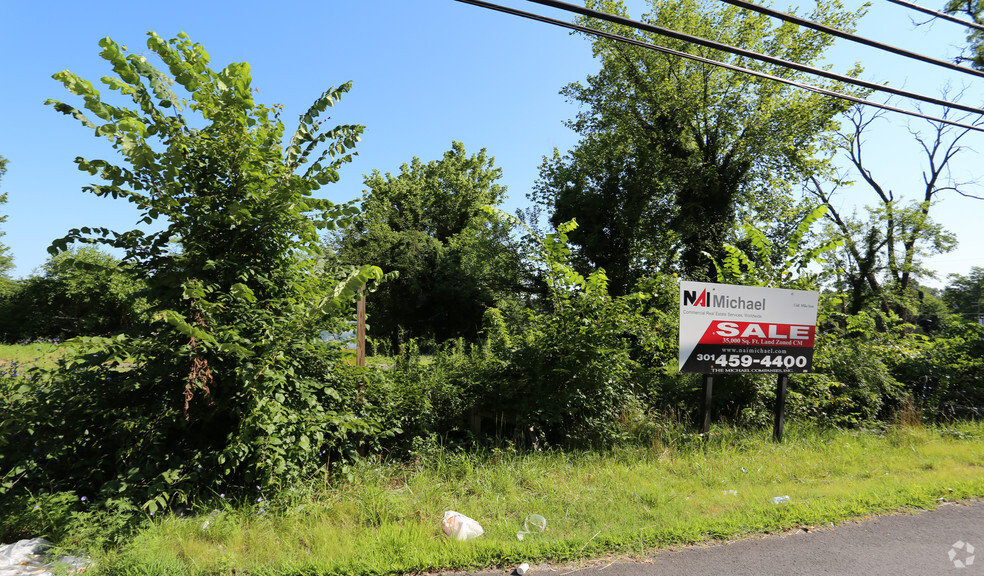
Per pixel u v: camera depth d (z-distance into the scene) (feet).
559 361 24.76
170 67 16.76
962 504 17.31
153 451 16.20
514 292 96.27
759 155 77.97
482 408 24.04
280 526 14.64
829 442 25.84
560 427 24.45
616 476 19.77
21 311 96.99
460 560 12.60
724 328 26.00
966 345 34.88
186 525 14.39
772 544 13.96
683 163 80.02
